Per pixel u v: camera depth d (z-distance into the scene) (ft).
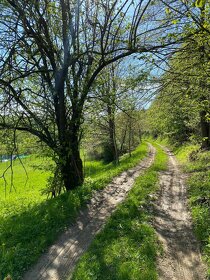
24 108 46.39
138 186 51.93
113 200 44.80
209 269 23.40
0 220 43.45
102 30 44.06
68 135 50.14
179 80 39.91
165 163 94.38
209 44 31.48
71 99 50.47
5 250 29.27
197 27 30.76
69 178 51.90
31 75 48.08
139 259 24.95
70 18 45.14
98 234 30.99
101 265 24.41
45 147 53.06
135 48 40.11
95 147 132.46
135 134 162.71
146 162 96.22
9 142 46.50
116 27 45.44
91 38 49.78
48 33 46.34
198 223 32.89
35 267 26.37
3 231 34.96
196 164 75.72
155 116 75.36
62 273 24.99
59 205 41.14
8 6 42.06
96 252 26.99
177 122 97.96
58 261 27.07
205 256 25.82
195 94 39.09
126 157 124.57
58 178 51.52
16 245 30.14
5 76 41.75
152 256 25.55
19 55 44.24
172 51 37.32
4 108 41.98
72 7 46.26
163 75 41.86
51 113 50.08
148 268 23.44
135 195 46.26
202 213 35.04
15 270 25.81
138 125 141.28
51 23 46.80
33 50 47.62
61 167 50.60
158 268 24.12
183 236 30.53
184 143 131.85
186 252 27.17
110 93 50.57
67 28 45.73
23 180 123.44
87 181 58.39
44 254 28.60
